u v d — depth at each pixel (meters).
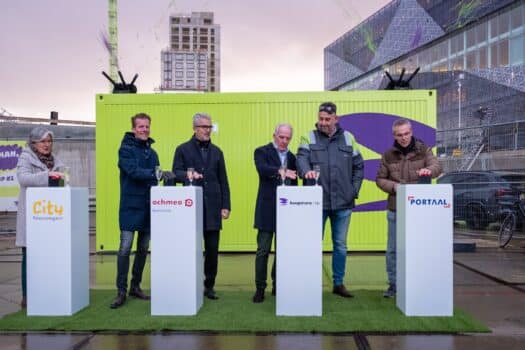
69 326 3.75
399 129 4.43
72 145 14.68
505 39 28.53
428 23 37.25
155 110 7.42
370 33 45.28
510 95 26.34
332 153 4.55
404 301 4.05
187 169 4.47
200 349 3.32
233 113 7.40
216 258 4.68
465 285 5.34
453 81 31.08
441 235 4.00
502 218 9.53
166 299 4.07
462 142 12.34
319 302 4.00
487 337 3.54
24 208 4.35
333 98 7.31
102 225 7.39
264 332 3.65
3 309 4.47
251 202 7.36
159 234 4.06
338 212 4.65
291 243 4.01
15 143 11.57
